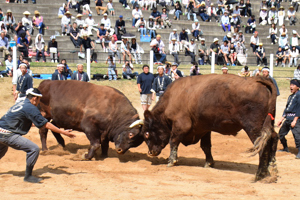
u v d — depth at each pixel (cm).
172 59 2300
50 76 1908
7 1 2656
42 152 952
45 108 949
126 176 734
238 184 675
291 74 2270
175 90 828
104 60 2178
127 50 2088
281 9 3038
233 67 2278
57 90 935
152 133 864
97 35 2305
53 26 2519
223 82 734
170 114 827
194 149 1065
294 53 2469
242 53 2395
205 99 750
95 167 821
